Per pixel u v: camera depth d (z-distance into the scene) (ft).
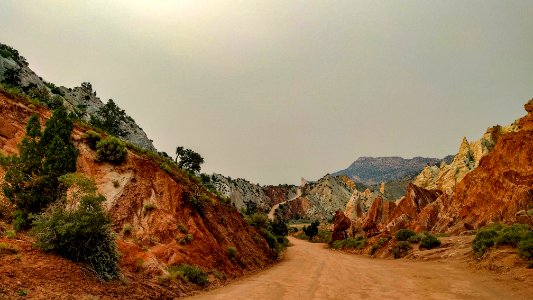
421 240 112.06
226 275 69.72
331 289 50.24
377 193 480.64
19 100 73.56
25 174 45.85
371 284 54.08
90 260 38.73
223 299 42.86
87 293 32.58
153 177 75.82
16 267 31.12
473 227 140.46
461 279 52.13
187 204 79.77
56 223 37.55
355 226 245.24
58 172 46.60
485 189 150.92
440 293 42.32
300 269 89.04
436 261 86.22
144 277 47.78
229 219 107.96
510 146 149.59
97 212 39.34
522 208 124.57
